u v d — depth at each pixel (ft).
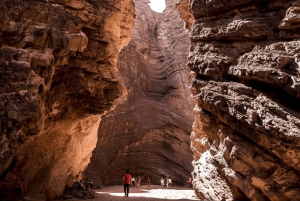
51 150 35.91
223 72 31.37
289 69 24.04
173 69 92.07
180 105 86.07
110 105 39.32
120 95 40.14
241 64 28.60
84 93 36.73
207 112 36.14
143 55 94.68
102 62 37.60
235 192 30.53
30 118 24.98
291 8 25.05
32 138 29.84
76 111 38.24
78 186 41.52
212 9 33.68
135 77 87.10
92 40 35.45
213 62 32.14
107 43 36.99
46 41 28.60
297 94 23.43
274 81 24.66
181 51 92.79
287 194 24.23
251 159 27.27
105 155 74.54
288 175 24.47
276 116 23.90
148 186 69.00
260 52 26.81
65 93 35.63
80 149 42.47
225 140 30.68
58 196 36.50
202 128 38.55
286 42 24.88
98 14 35.12
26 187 31.30
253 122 25.71
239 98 27.66
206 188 37.11
